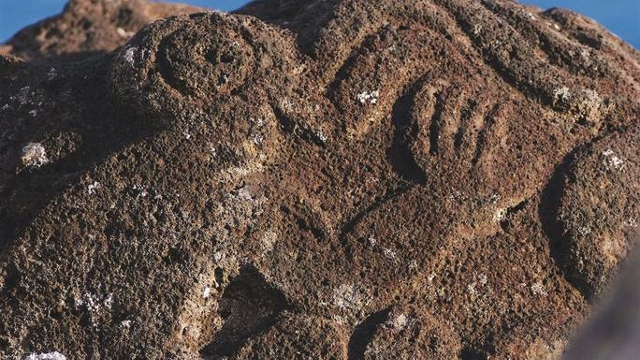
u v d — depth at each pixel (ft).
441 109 6.20
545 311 5.99
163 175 5.92
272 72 6.17
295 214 5.97
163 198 5.88
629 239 6.17
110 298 5.74
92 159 6.06
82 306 5.73
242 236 5.89
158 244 5.81
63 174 6.06
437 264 5.96
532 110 6.35
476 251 6.02
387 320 5.82
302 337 5.75
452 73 6.33
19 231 5.84
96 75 6.33
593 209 6.15
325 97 6.19
